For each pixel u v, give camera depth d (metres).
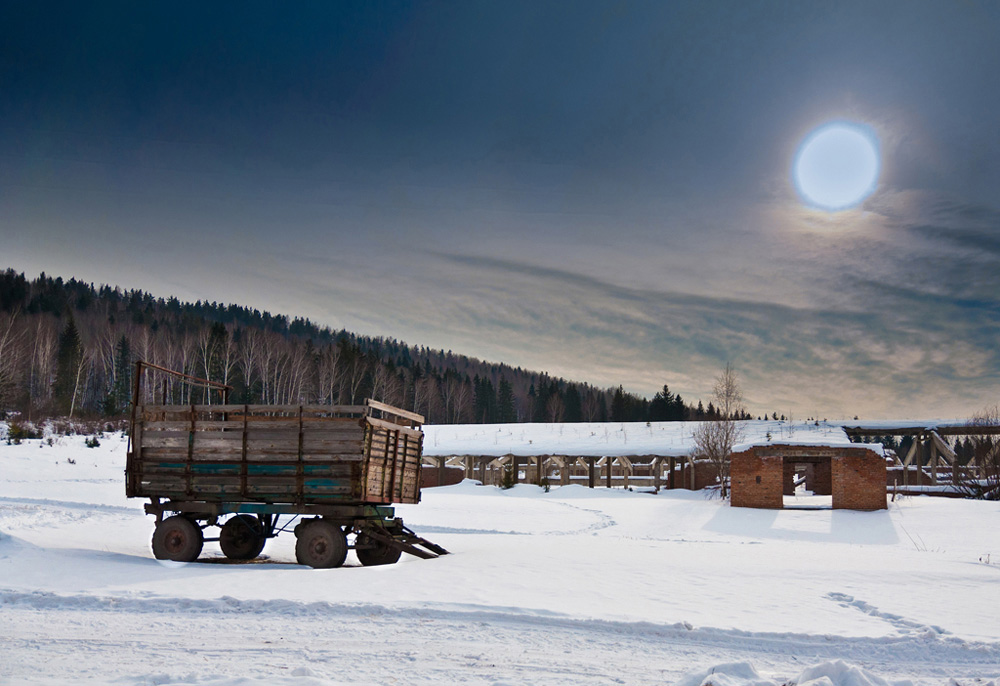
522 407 163.62
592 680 6.58
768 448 34.66
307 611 8.89
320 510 13.59
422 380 126.62
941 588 12.36
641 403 150.25
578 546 18.12
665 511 33.94
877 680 6.24
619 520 30.64
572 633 8.26
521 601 9.78
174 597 9.25
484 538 20.16
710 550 18.48
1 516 18.98
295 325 183.00
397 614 8.83
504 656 7.26
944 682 6.78
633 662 7.21
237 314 174.38
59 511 21.64
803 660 7.52
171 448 14.23
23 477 33.88
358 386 102.38
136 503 26.08
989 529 26.70
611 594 10.73
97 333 104.75
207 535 18.78
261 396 88.75
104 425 57.72
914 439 48.06
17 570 11.15
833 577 13.39
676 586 11.77
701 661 7.34
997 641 8.24
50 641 7.38
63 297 124.81
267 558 14.95
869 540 25.41
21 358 74.44
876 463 33.03
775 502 34.19
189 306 169.12
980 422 45.34
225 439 14.03
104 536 17.44
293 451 13.73
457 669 6.79
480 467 54.44
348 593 9.95
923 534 26.19
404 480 15.42
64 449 43.59
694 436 50.16
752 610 9.90
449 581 11.37
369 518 14.11
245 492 13.82
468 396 135.50
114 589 9.84
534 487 47.75
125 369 92.38
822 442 34.16
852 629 8.84
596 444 54.94
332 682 6.18
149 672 6.44
